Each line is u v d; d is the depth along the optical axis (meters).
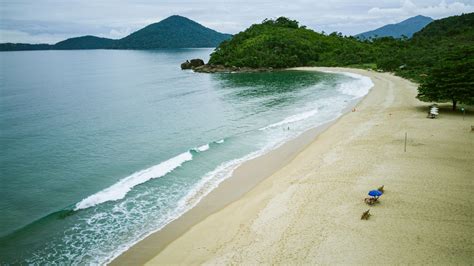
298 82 98.00
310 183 27.89
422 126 41.59
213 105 66.94
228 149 39.34
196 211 25.44
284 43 152.00
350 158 32.72
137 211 25.78
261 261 18.70
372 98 63.44
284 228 21.66
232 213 24.47
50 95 79.19
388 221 21.70
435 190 25.47
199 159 36.19
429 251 18.83
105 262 20.06
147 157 38.03
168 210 25.81
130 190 29.16
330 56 154.00
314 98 69.94
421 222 21.50
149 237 22.39
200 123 52.44
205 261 19.25
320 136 41.88
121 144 42.47
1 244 21.88
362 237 20.20
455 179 27.12
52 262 20.20
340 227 21.28
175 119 55.38
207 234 22.06
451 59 52.16
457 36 151.25
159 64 192.00
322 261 18.34
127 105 67.69
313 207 23.91
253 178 30.91
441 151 33.06
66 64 192.50
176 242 21.50
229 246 20.44
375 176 28.22
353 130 42.53
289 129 46.94
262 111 59.78
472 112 47.62
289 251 19.34
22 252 21.12
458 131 38.91
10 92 82.81
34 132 47.22
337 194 25.56
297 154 36.31
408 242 19.62
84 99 74.38
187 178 31.45
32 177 32.50
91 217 25.00
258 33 172.00
